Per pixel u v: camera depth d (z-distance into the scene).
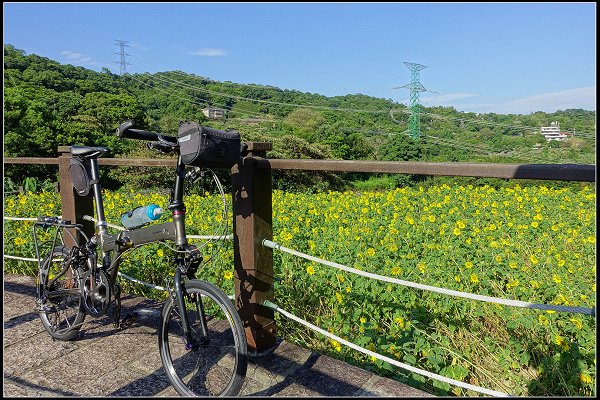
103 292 2.93
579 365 2.88
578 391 2.83
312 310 3.84
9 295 3.90
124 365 2.73
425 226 6.22
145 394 2.45
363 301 3.60
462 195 9.62
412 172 2.27
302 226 6.77
